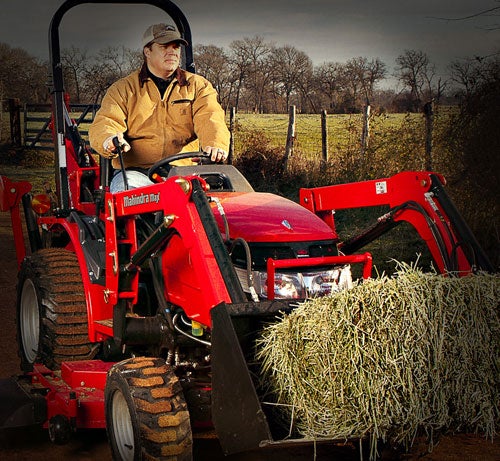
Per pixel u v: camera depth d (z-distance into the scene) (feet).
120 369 12.26
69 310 15.96
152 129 17.21
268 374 11.50
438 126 37.88
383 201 15.53
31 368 17.76
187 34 19.35
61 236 19.10
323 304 11.18
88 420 13.47
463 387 11.45
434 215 14.55
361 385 10.85
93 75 83.87
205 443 14.53
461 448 14.20
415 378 11.09
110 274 14.24
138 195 13.55
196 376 13.73
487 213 28.50
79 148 18.81
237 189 15.55
